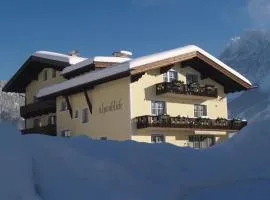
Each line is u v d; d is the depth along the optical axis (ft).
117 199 21.84
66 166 22.95
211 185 26.48
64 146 24.86
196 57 112.98
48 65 142.10
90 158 24.38
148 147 29.55
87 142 28.40
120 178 23.57
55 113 141.08
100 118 112.98
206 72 119.75
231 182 27.02
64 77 131.85
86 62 121.60
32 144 23.52
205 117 115.34
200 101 118.21
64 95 123.65
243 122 120.16
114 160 25.96
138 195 22.81
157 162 27.12
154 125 103.86
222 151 31.45
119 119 107.45
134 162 26.43
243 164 29.37
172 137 110.83
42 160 22.68
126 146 28.86
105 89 112.06
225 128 116.67
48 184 21.56
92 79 110.42
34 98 153.07
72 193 21.43
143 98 107.34
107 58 121.49
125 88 106.22
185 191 25.20
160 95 109.81
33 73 151.53
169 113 111.55
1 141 22.09
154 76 110.11
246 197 24.11
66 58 132.87
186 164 28.27
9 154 21.43
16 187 19.90
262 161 29.22
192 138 115.34
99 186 22.33
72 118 122.72
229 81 121.39
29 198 19.76
